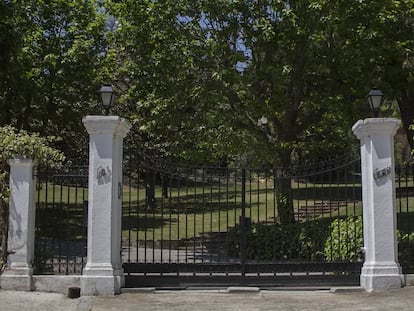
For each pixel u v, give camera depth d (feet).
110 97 34.42
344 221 45.01
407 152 91.81
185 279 35.12
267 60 54.13
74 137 74.02
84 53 59.93
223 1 51.42
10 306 29.66
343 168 39.52
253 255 49.67
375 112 35.40
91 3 64.03
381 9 51.57
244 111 55.42
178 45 53.36
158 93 54.08
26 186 33.73
